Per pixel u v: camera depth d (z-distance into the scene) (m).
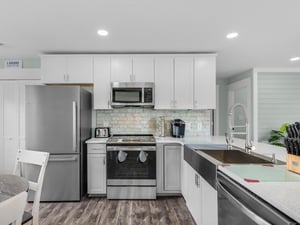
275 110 4.02
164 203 2.57
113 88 2.87
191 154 2.03
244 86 4.27
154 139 2.86
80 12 1.83
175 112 3.29
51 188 2.60
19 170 1.64
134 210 2.38
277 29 2.20
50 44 2.63
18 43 2.59
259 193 0.85
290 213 0.68
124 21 2.01
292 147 1.11
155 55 2.98
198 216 1.87
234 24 2.08
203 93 2.99
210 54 2.98
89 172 2.73
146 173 2.68
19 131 3.21
